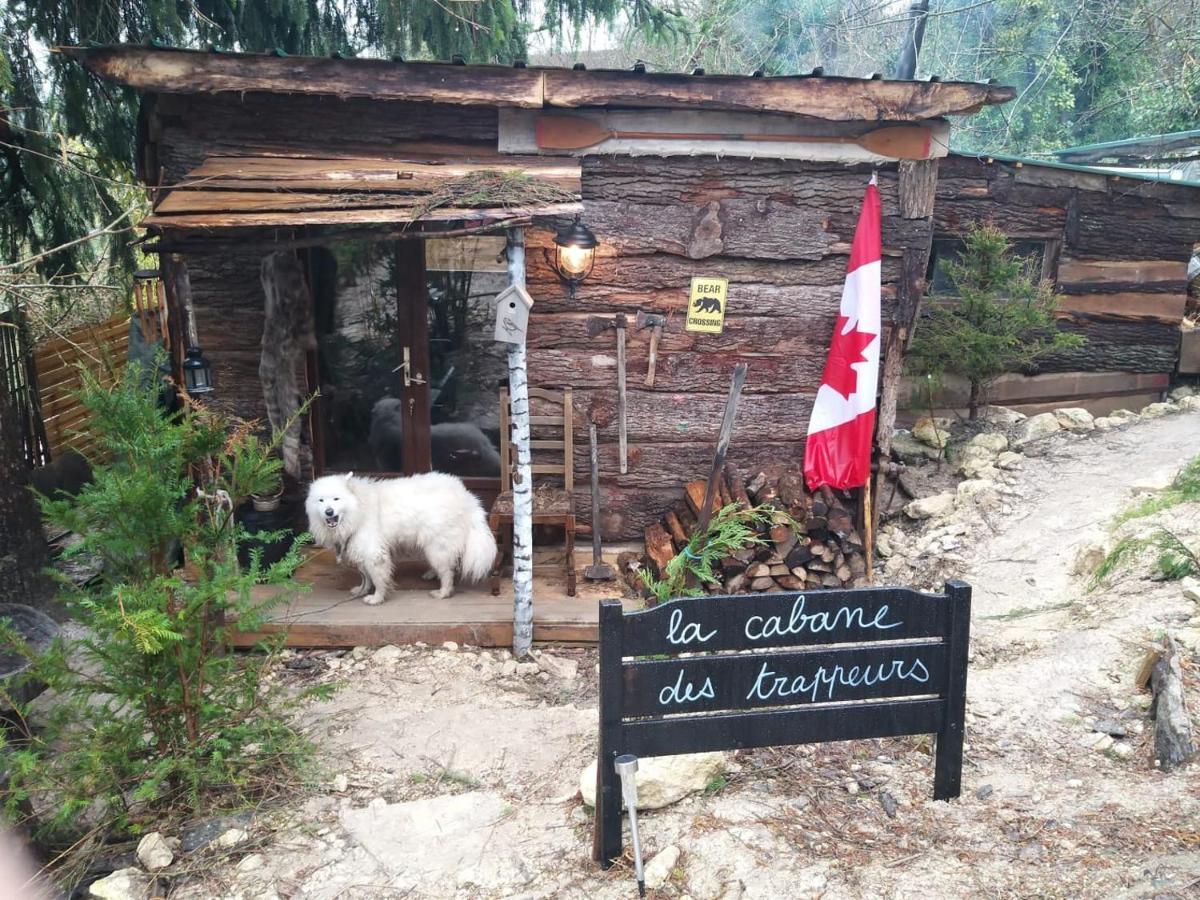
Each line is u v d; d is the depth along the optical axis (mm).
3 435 5918
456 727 4391
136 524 3492
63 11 7129
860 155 5926
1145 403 9797
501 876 3148
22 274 6621
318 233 5582
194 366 4984
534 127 5754
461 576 5805
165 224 4516
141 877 3223
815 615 3074
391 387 6621
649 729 3029
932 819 3266
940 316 8430
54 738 3574
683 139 5820
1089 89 16297
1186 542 5250
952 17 18234
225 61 5289
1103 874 2861
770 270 6164
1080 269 9258
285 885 3160
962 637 3193
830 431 6309
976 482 7574
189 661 3617
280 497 6355
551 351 6203
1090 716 3910
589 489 6438
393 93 5438
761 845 3141
